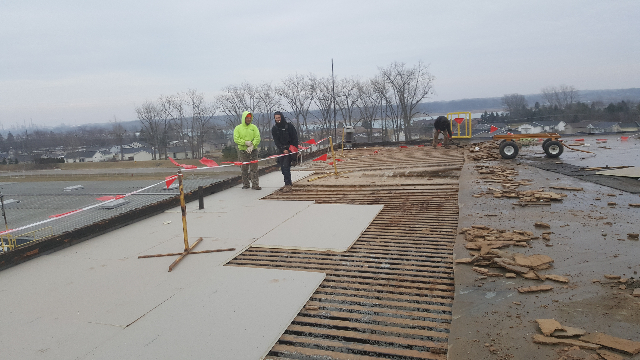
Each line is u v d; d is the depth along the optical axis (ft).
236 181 30.42
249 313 10.23
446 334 8.93
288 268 13.60
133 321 10.07
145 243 16.79
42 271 13.96
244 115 27.22
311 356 8.45
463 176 27.25
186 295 11.48
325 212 20.68
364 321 9.78
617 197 19.06
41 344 9.13
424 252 14.40
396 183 27.63
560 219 16.28
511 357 7.72
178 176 14.57
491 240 14.10
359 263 13.64
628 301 9.43
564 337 8.20
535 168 28.68
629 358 7.30
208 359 8.29
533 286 10.52
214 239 16.81
